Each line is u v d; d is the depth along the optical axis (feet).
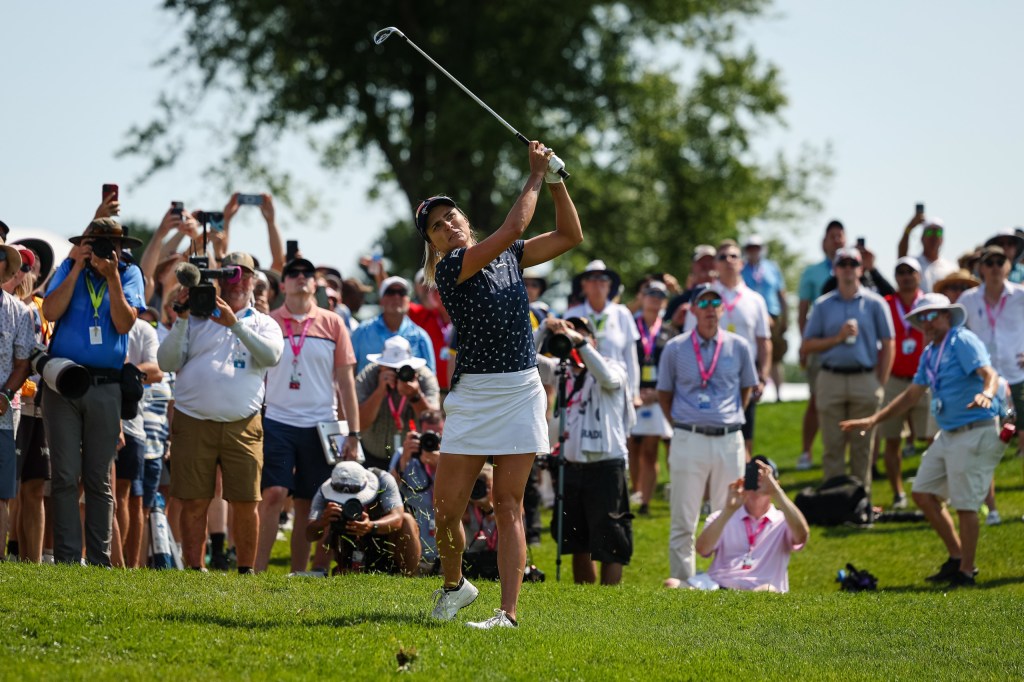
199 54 251.80
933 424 120.98
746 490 89.86
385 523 81.66
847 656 63.00
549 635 60.18
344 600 65.46
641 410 125.08
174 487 77.30
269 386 86.63
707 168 286.87
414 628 58.59
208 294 74.69
